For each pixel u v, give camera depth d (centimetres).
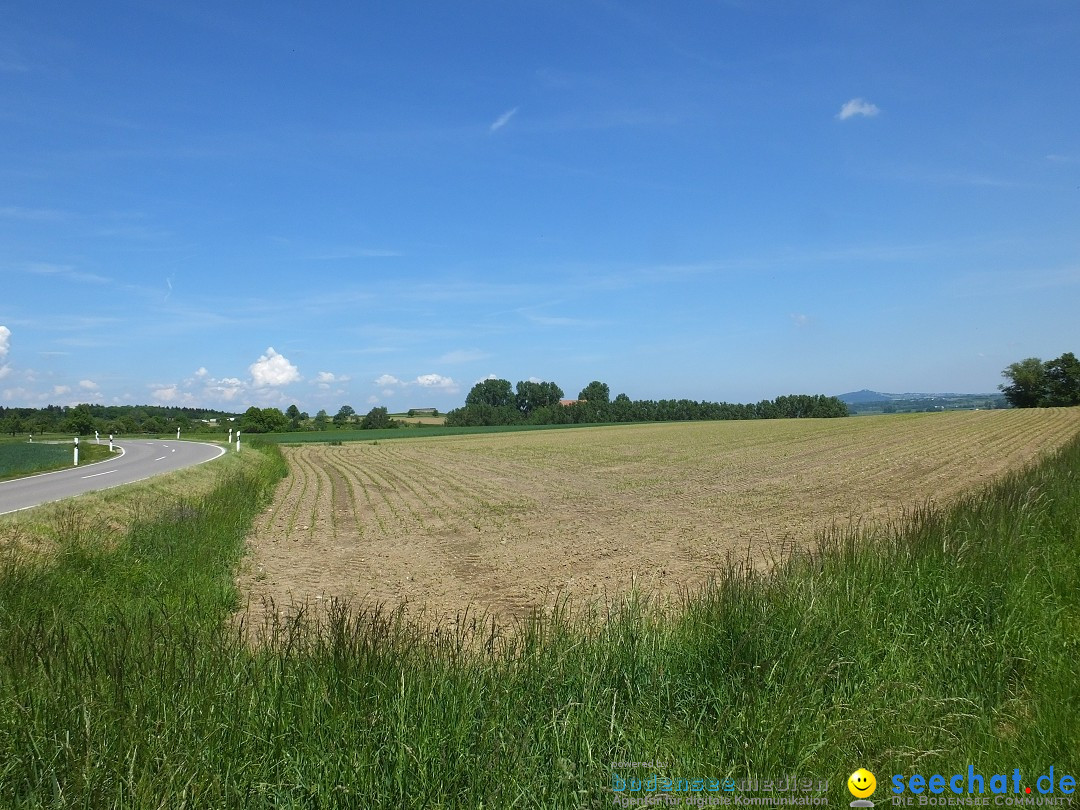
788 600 641
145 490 1825
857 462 3412
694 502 2125
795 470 3112
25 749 396
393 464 4281
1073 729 456
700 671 537
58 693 445
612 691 491
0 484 2531
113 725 416
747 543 1405
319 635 536
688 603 709
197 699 446
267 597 1022
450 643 559
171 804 365
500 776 397
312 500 2420
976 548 809
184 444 6134
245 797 385
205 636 572
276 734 421
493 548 1453
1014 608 670
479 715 451
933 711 501
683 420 12888
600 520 1805
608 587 1064
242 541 1453
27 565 900
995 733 473
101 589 916
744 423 9369
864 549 830
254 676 470
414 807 378
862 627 621
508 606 963
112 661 496
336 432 10338
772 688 500
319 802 383
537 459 4319
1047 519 1073
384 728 416
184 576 1013
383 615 896
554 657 523
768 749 428
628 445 5581
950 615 686
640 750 435
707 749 441
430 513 2034
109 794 367
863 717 481
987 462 3120
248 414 10744
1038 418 6619
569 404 13125
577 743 433
